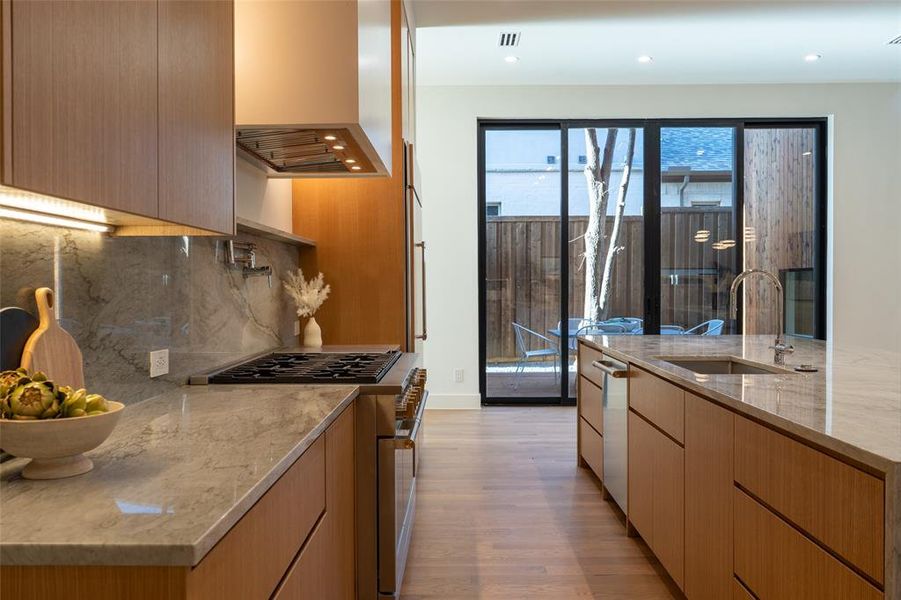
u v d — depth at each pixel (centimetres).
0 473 101
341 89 192
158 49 116
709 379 194
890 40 451
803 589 130
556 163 575
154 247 175
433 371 555
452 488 336
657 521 232
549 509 305
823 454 123
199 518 81
